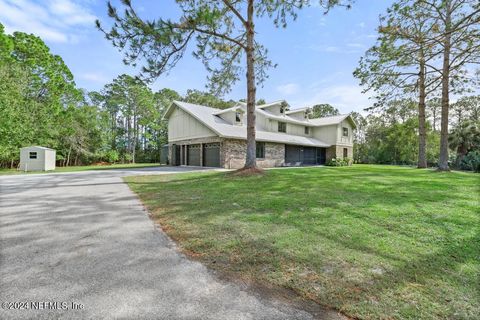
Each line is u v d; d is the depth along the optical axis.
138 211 5.04
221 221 4.19
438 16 9.46
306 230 3.67
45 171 15.99
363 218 4.24
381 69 12.33
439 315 1.82
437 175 11.57
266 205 5.21
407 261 2.68
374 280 2.31
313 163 25.05
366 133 37.59
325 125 25.55
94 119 29.25
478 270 2.48
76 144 27.02
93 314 1.87
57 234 3.68
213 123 17.89
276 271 2.53
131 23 7.29
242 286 2.27
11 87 18.06
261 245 3.16
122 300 2.05
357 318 1.83
